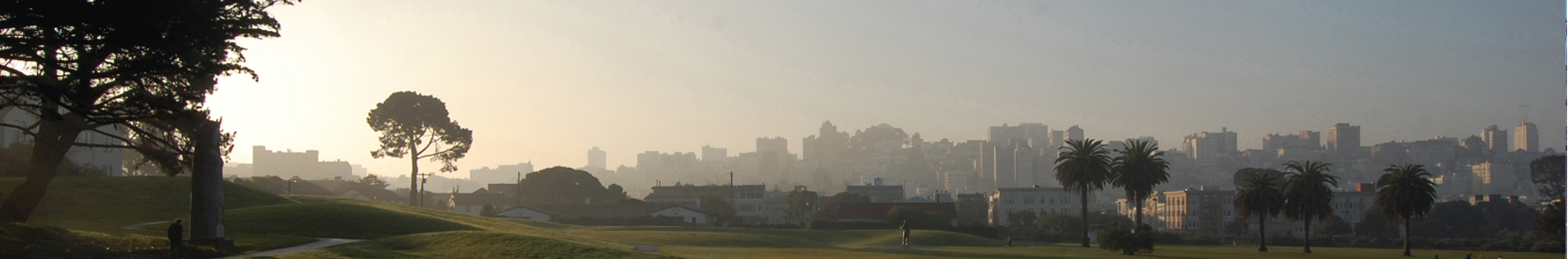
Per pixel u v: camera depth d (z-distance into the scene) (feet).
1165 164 328.49
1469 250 348.79
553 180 560.20
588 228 270.87
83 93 103.55
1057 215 549.13
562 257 123.44
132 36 95.50
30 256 94.38
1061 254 233.76
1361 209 582.76
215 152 120.88
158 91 121.29
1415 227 511.40
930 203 493.77
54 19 91.71
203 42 101.65
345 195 525.75
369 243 133.08
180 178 235.81
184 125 124.36
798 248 206.28
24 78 103.86
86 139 278.87
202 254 112.57
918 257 173.37
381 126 386.11
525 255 124.06
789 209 629.92
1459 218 508.53
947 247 251.39
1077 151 327.06
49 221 155.02
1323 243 380.58
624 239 207.41
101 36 96.68
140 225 165.68
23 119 253.03
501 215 440.04
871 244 252.01
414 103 386.73
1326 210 308.60
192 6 96.12
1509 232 480.23
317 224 168.04
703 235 227.20
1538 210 568.82
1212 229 598.34
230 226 157.07
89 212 179.22
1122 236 245.24
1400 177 299.17
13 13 90.27
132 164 359.66
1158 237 373.40
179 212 195.93
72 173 238.89
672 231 249.75
